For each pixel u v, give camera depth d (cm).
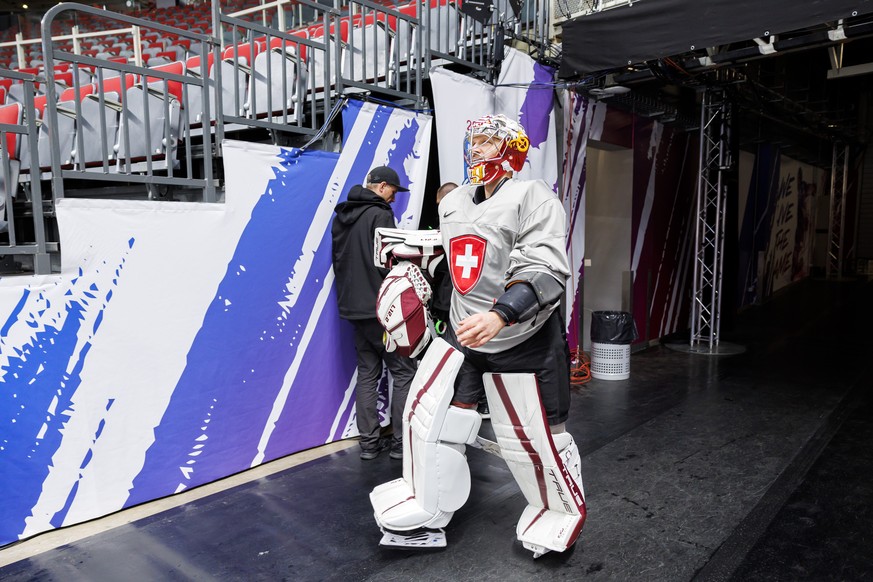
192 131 386
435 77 379
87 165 396
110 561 233
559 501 229
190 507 278
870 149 1430
